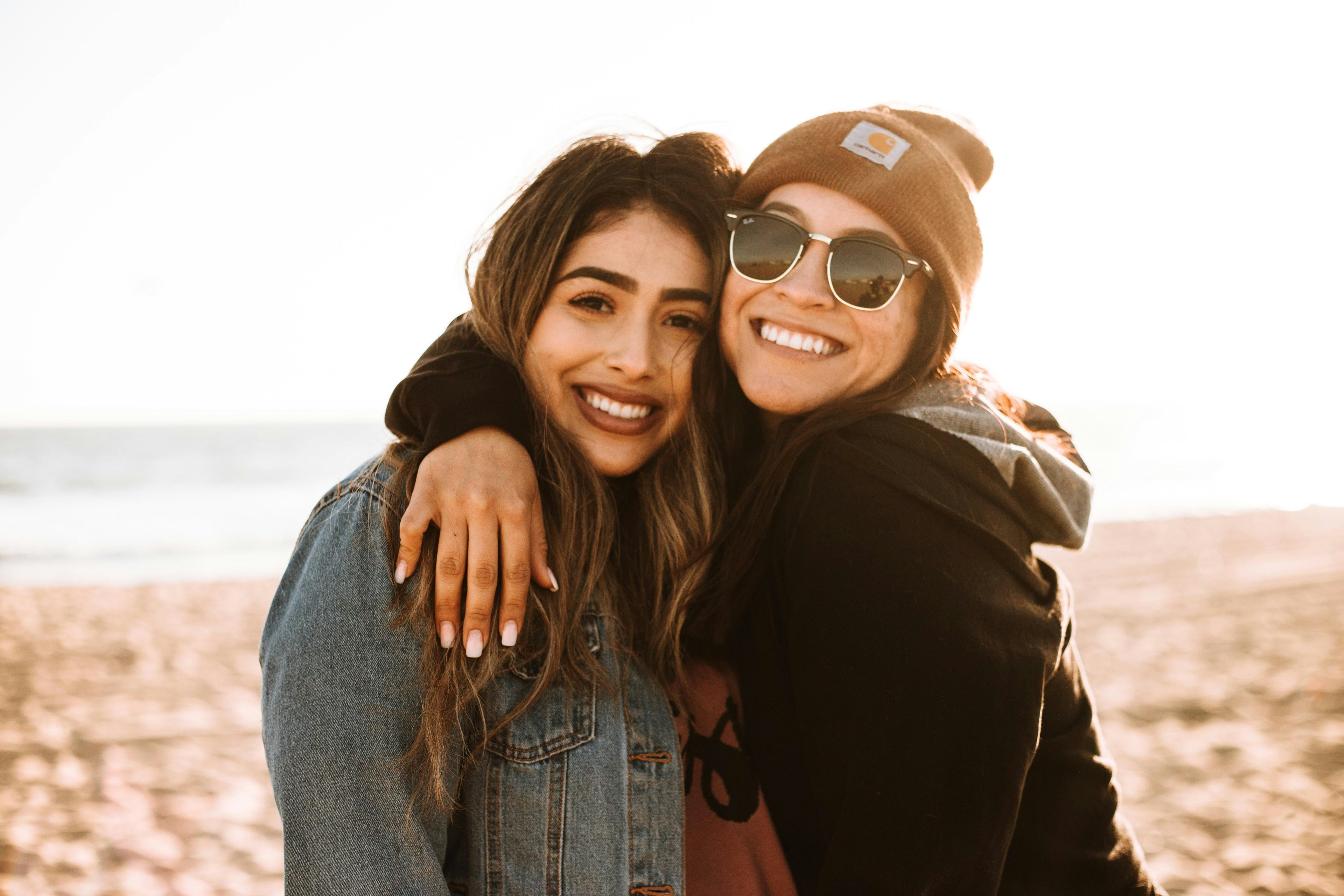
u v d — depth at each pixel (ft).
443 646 4.80
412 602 4.84
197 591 43.16
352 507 5.07
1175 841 15.69
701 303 5.93
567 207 5.62
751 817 5.57
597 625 5.63
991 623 4.75
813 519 5.11
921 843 4.62
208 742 21.48
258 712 23.85
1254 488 91.66
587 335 5.71
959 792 4.62
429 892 4.68
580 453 5.78
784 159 5.67
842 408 5.52
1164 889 14.06
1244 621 32.07
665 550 6.04
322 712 4.63
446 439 5.10
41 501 87.51
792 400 5.66
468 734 5.22
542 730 5.22
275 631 5.05
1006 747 4.66
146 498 89.71
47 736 21.67
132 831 16.62
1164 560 46.52
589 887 5.08
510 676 5.25
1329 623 31.60
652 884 5.16
